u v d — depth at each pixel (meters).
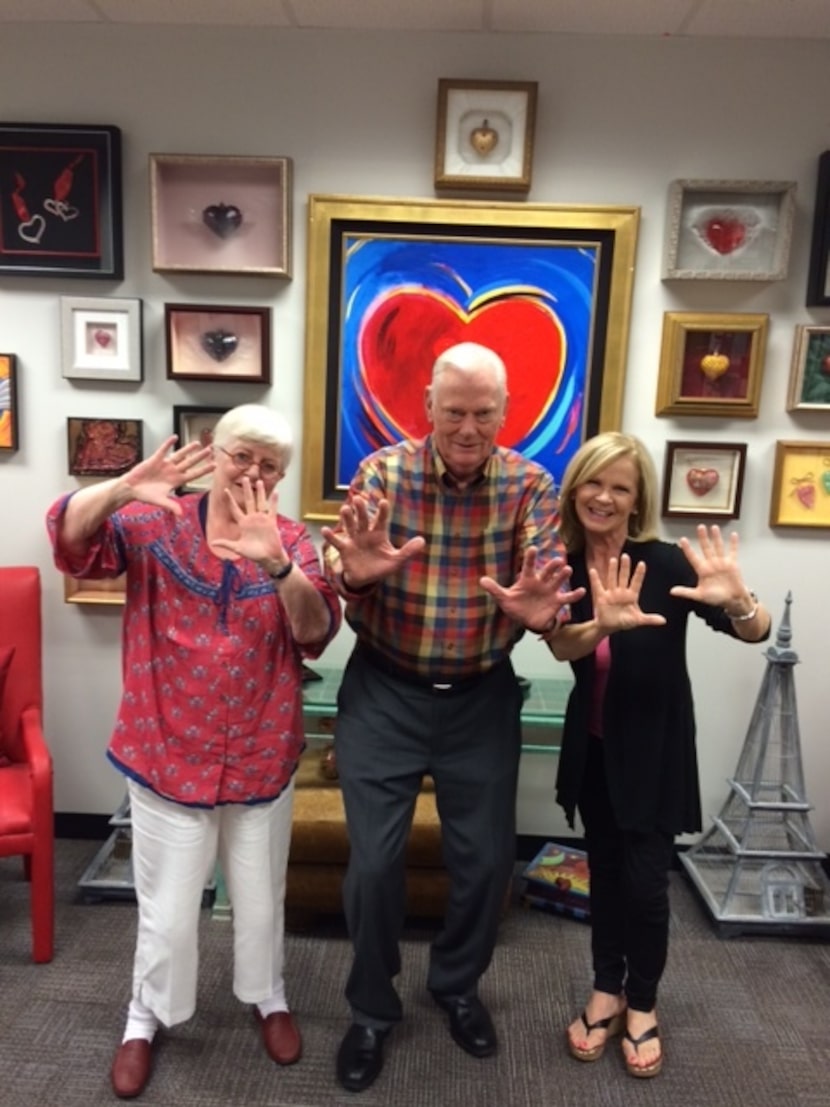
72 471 2.41
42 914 2.00
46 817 1.97
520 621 1.49
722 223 2.26
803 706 2.50
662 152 2.27
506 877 1.71
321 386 2.36
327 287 2.31
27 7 2.18
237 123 2.29
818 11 2.07
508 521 1.58
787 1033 1.88
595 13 2.12
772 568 2.44
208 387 2.40
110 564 1.51
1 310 2.38
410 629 1.60
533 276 2.31
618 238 2.26
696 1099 1.68
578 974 2.06
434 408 1.49
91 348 2.36
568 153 2.28
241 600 1.52
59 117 2.30
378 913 1.64
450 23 2.20
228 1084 1.68
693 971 2.09
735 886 2.23
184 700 1.52
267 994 1.72
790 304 2.32
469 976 1.77
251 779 1.57
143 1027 1.72
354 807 1.65
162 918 1.59
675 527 2.44
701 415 2.36
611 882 1.78
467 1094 1.68
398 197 2.28
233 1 2.12
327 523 2.42
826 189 2.21
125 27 2.26
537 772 2.57
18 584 2.26
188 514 1.54
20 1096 1.64
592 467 1.57
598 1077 1.73
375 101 2.27
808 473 2.38
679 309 2.33
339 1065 1.70
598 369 2.34
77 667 2.55
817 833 2.56
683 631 1.63
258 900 1.65
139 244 2.35
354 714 1.69
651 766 1.60
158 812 1.55
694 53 2.23
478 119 2.23
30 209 2.30
